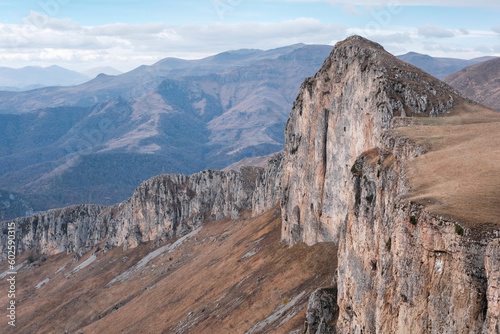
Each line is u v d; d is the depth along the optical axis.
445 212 46.97
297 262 148.38
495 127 76.94
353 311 77.56
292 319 117.12
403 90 115.50
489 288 38.69
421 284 47.91
